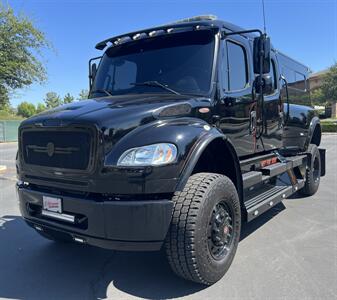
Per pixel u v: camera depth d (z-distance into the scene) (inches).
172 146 135.3
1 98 759.1
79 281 157.3
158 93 175.9
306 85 349.7
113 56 204.7
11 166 556.4
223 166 170.2
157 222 131.4
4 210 277.6
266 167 217.9
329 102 2317.9
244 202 181.8
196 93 169.8
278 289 143.6
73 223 142.0
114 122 135.9
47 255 186.9
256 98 206.5
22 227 233.5
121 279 158.2
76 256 184.9
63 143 143.2
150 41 193.3
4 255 187.5
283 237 204.1
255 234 209.6
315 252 181.3
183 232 135.0
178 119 149.2
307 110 310.0
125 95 180.2
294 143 284.2
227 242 156.9
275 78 244.8
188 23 182.1
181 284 150.9
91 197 137.0
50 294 146.1
